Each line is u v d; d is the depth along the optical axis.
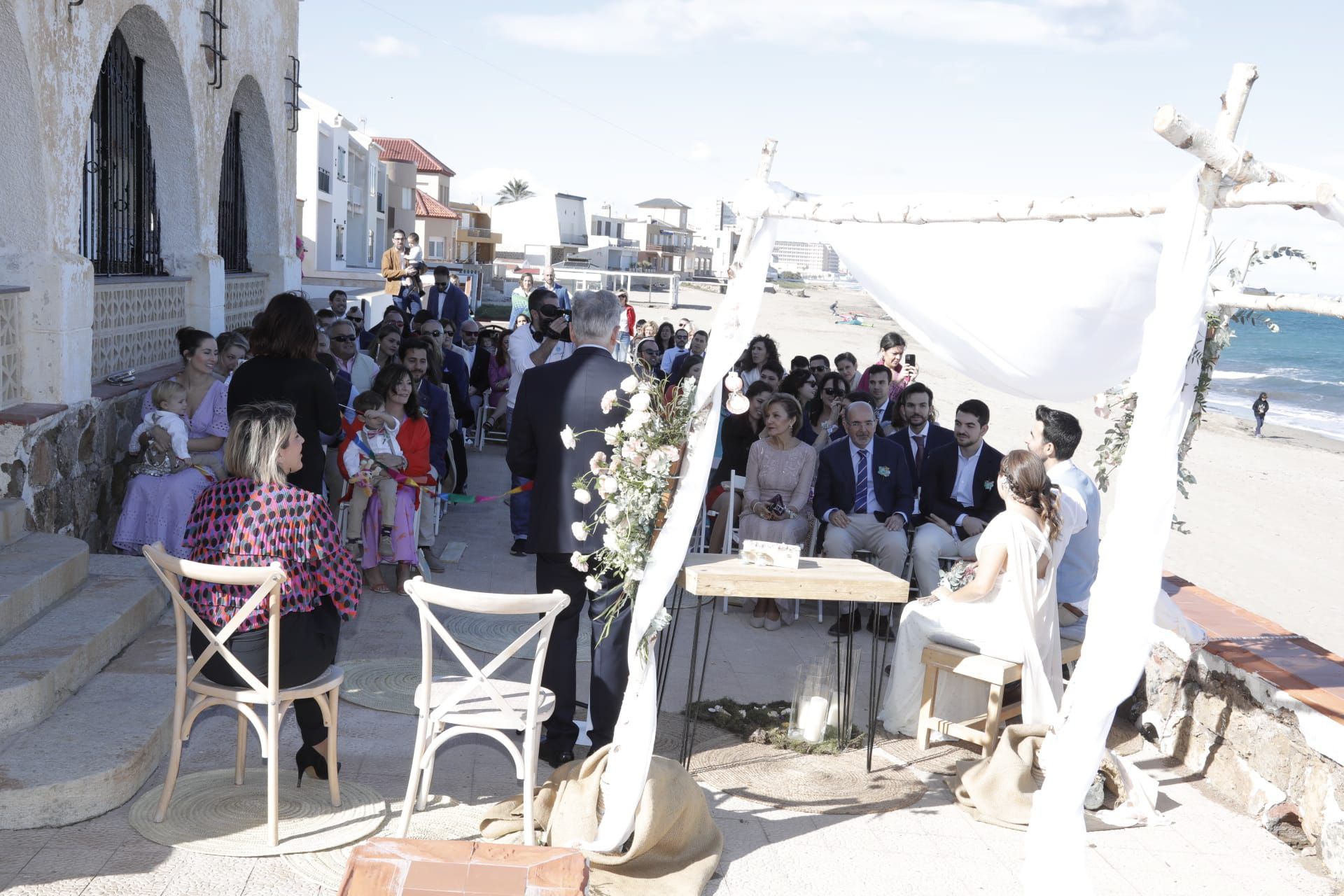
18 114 6.32
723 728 5.74
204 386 7.43
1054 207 3.29
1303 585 14.55
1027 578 5.48
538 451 5.08
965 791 5.04
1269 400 50.31
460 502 9.19
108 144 8.61
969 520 7.66
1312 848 4.75
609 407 4.67
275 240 13.39
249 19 11.39
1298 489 23.28
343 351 9.95
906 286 4.70
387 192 59.62
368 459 7.39
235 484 4.33
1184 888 4.38
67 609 5.56
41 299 6.57
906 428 8.80
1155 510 3.09
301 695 4.25
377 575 7.60
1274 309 3.45
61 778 4.13
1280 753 4.98
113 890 3.71
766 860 4.37
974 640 5.62
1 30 6.04
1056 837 3.24
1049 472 6.32
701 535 8.34
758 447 7.82
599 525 4.96
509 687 4.39
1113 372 4.98
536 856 3.32
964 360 5.12
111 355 8.22
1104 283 4.46
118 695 4.98
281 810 4.44
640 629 4.29
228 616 4.23
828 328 70.25
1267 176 2.87
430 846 3.33
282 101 13.14
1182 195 2.98
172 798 4.45
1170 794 5.33
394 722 5.46
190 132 9.56
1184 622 5.67
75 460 6.94
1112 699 3.17
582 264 94.88
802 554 8.09
